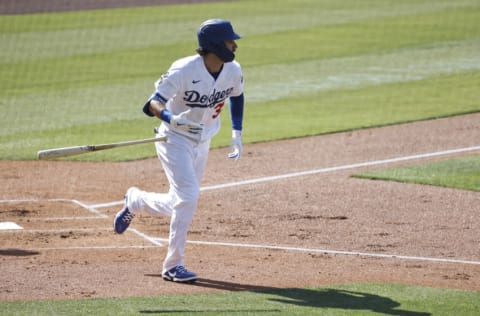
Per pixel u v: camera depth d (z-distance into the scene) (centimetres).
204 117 2533
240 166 4212
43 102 5866
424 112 5431
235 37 2414
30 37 8644
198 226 3175
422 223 3203
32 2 11100
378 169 4088
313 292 2353
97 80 6612
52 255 2773
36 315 2105
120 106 5719
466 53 7319
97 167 4231
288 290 2373
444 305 2222
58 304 2209
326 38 8162
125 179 3991
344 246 2916
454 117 5294
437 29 8425
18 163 4300
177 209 2453
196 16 9712
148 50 7806
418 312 2156
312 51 7594
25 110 5622
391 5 10006
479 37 7975
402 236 3038
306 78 6569
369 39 8056
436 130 4959
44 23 9519
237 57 7412
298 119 5316
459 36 8056
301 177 3972
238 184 3853
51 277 2502
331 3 10344
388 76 6562
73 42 8319
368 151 4491
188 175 2455
